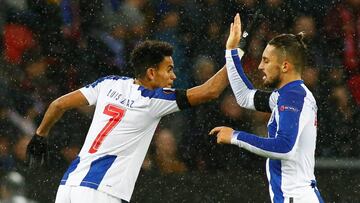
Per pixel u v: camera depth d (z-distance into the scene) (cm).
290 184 1792
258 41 3253
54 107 1986
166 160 3116
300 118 1753
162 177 2973
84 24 3275
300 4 3316
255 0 3284
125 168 1912
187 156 3120
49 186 2923
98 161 1908
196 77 3195
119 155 1911
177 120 3139
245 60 3219
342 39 3297
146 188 2958
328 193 3020
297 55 1817
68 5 3272
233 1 3275
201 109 3139
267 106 1850
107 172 1898
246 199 2981
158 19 3272
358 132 3184
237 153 3108
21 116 3181
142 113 1912
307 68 3247
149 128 1933
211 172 3016
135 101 1922
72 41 3259
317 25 3312
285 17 3309
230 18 3269
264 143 1734
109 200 1894
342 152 3170
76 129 3116
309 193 1789
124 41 3262
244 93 1892
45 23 3262
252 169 3070
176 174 2978
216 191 2975
